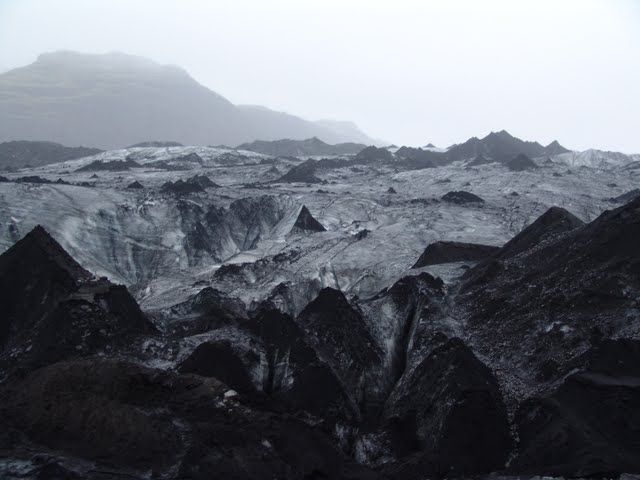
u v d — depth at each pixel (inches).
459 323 1831.9
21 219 3614.7
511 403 1396.4
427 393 1467.8
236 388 1475.1
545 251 1977.1
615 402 1259.8
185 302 2234.3
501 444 1286.9
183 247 3912.4
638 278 1596.9
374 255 3289.9
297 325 1727.4
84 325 1596.9
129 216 4062.5
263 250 3499.0
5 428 1194.0
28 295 1834.4
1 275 1883.6
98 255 3617.1
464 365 1462.8
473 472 1240.2
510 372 1529.3
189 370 1507.1
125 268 3622.0
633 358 1379.2
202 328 1886.1
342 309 1833.2
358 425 1439.5
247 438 1186.0
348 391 1582.2
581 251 1795.0
